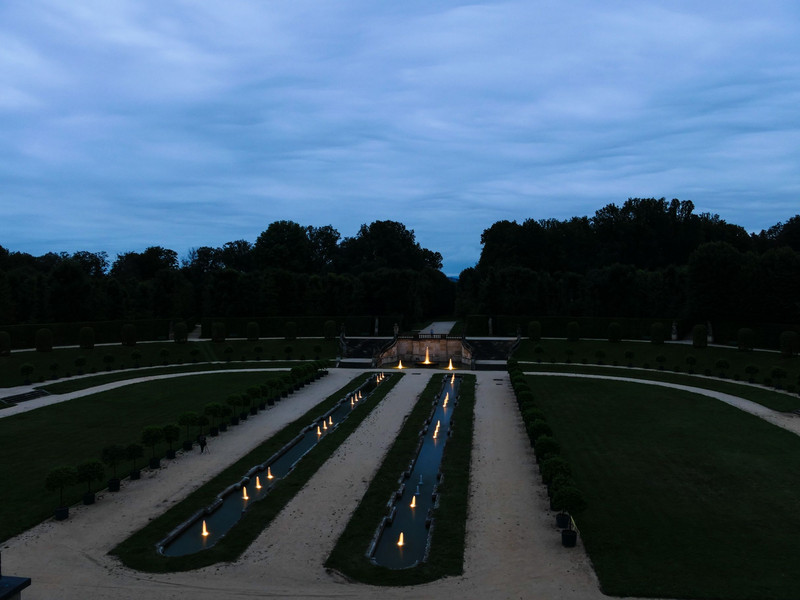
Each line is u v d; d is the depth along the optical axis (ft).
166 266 586.04
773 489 131.95
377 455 163.12
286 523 118.32
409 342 379.76
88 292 393.50
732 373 283.59
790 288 343.87
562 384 263.90
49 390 246.88
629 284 425.28
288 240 568.82
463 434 182.19
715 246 362.74
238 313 435.53
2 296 364.99
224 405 187.32
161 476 146.00
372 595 91.45
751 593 89.61
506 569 98.94
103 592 91.81
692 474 142.10
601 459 153.99
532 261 550.77
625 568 97.86
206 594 91.56
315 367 282.15
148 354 342.44
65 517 119.03
